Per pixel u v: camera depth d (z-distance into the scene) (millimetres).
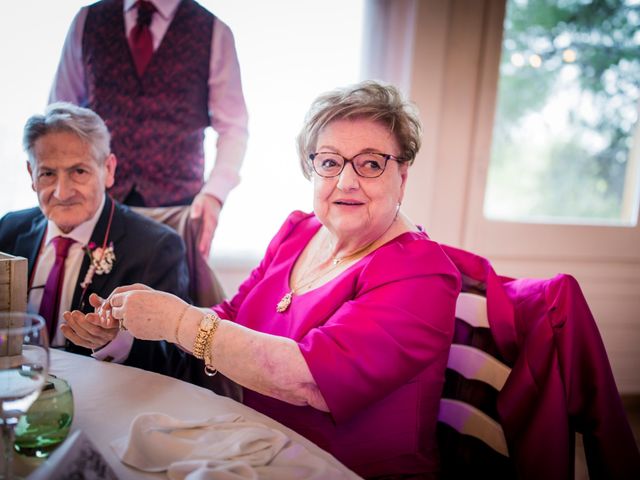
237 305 1179
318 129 958
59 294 1358
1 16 1426
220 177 1618
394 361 813
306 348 798
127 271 1372
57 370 833
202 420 666
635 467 831
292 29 1678
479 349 1007
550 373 844
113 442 611
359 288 908
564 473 832
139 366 1115
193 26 1493
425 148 1872
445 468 1064
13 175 1533
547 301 886
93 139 1312
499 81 1912
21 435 557
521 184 2057
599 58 2010
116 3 1430
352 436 869
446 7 1788
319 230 1128
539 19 1919
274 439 622
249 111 1693
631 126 2098
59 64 1469
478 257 1027
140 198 1541
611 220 2156
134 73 1472
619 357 2188
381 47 1799
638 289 2188
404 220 1025
